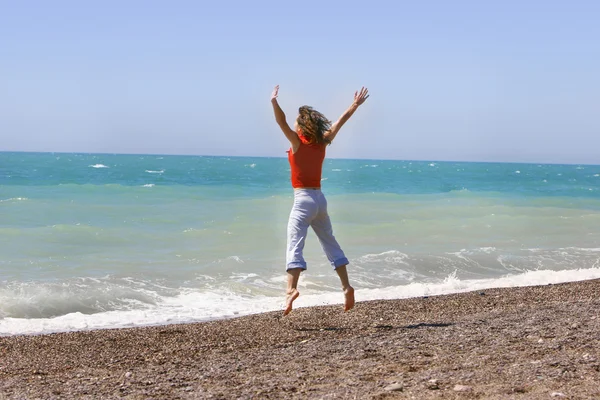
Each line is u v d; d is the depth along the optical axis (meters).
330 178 50.88
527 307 7.58
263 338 6.14
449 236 17.03
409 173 67.00
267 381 4.28
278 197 26.27
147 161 106.81
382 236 16.66
